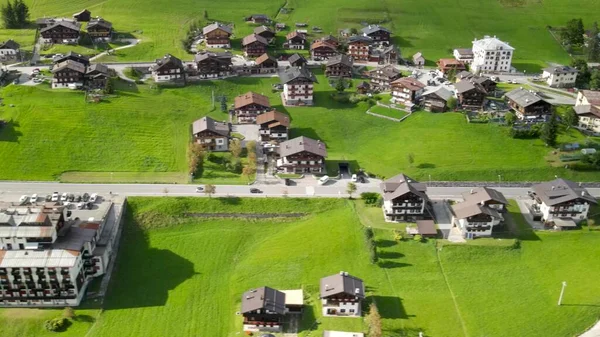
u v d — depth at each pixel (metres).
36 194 159.12
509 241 145.12
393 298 127.44
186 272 139.75
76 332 122.12
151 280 137.12
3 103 197.00
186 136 191.88
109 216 152.00
